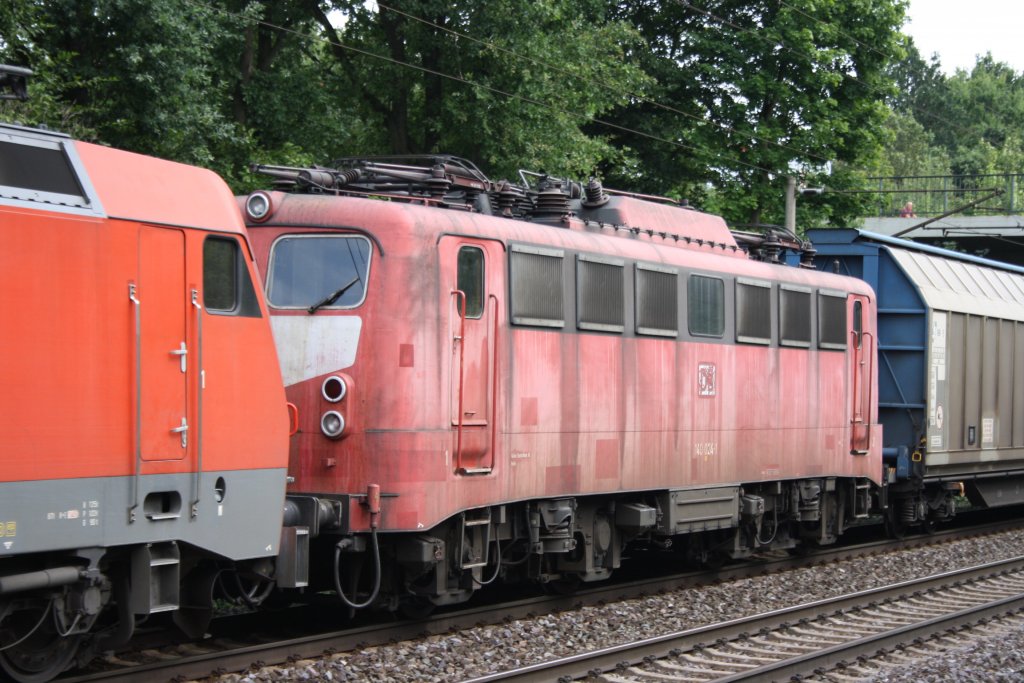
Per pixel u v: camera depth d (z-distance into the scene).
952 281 23.83
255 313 9.91
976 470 23.98
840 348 19.19
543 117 26.41
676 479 15.39
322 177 12.54
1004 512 29.17
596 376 14.05
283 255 11.99
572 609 14.19
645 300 14.88
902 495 22.09
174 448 9.09
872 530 24.34
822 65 36.03
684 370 15.59
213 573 10.05
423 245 11.80
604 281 14.22
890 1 36.31
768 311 17.38
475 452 12.30
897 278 22.25
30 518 8.05
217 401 9.50
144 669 9.45
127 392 8.74
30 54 18.33
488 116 26.05
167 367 9.08
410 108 29.36
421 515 11.52
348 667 10.47
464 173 13.85
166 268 9.13
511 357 12.80
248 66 27.08
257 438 9.84
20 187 8.25
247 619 12.46
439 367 11.83
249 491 9.77
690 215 16.91
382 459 11.45
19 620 8.66
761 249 18.86
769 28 35.78
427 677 10.52
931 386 22.03
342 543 11.38
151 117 20.47
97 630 9.65
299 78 27.39
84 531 8.39
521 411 12.91
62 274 8.36
